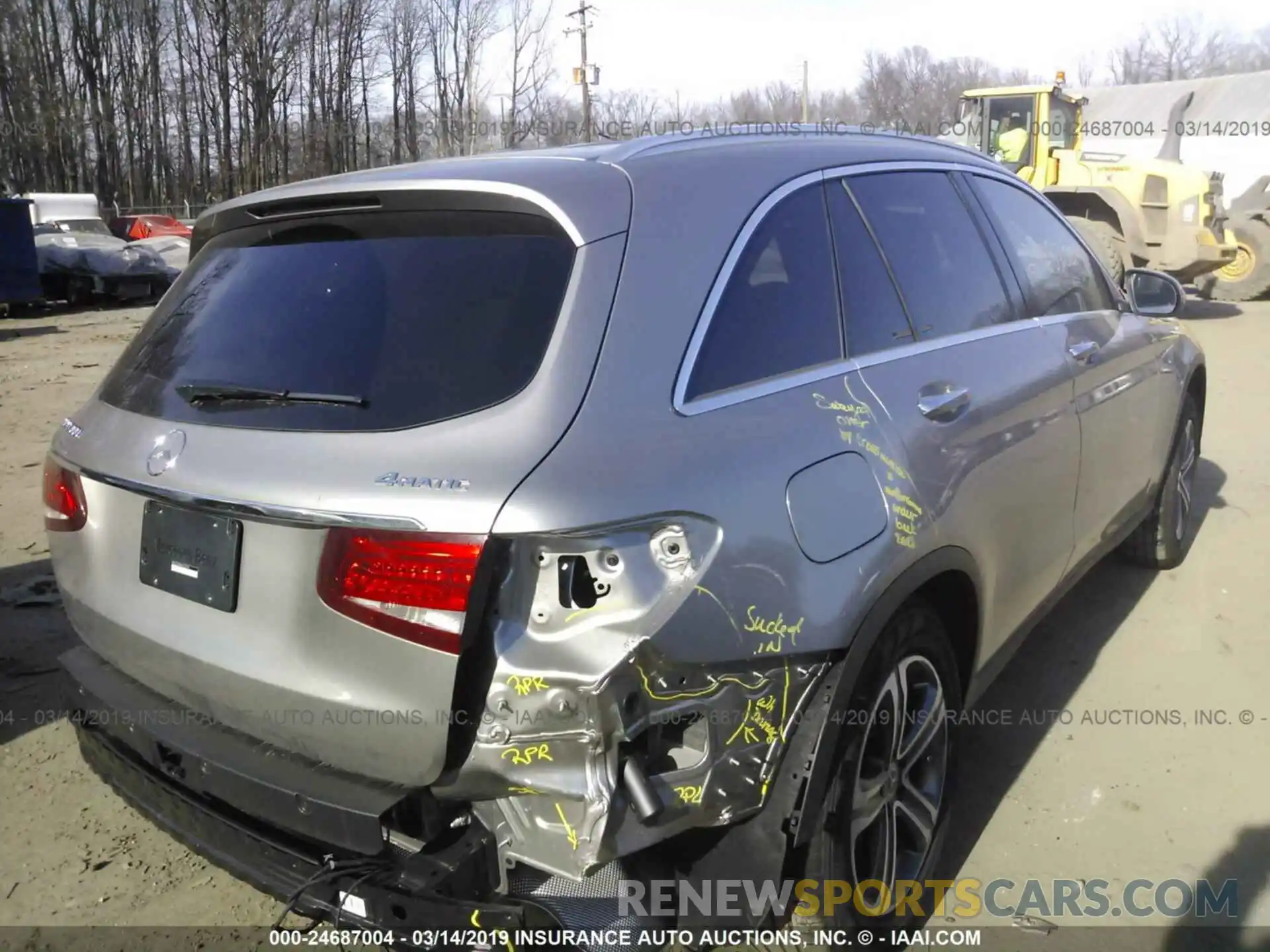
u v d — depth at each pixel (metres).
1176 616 4.43
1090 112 33.31
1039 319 3.46
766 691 2.10
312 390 2.18
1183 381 4.56
